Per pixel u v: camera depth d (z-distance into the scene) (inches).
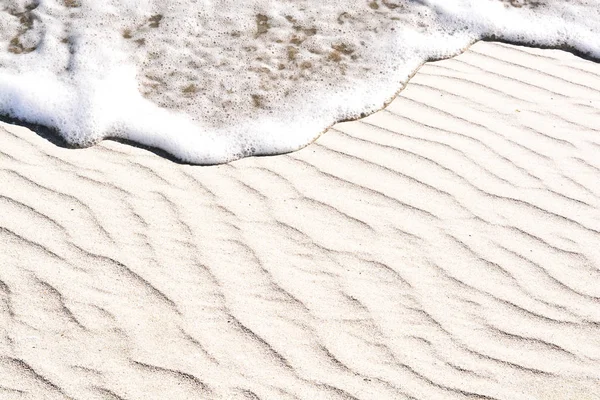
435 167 141.9
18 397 101.5
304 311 115.8
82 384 103.8
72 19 174.7
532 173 141.5
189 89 159.5
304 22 178.5
